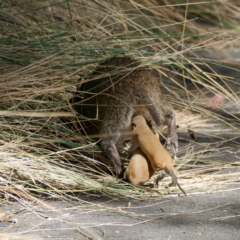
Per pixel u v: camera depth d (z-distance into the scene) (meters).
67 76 8.93
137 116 7.94
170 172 7.30
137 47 10.70
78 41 9.94
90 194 7.54
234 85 11.95
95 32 10.78
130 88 8.09
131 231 6.43
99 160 8.45
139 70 8.35
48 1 11.20
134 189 7.62
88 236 6.32
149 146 7.44
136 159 7.61
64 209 7.02
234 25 14.59
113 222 6.68
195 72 11.38
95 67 9.27
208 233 6.36
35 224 6.63
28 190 7.50
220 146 9.20
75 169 7.90
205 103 10.88
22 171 7.52
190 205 7.16
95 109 8.28
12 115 8.20
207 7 14.81
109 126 8.02
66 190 7.45
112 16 11.45
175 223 6.64
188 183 7.83
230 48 13.86
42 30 10.50
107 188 7.61
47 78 8.86
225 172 8.18
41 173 7.60
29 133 8.16
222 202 7.23
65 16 11.30
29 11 10.10
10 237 6.14
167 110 8.18
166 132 9.59
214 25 14.48
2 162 7.52
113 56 9.29
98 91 8.37
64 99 8.66
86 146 8.11
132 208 7.10
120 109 8.02
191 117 10.29
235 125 10.13
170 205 7.17
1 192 7.36
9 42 9.44
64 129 8.48
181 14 14.44
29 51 9.34
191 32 13.76
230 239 6.21
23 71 8.76
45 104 8.87
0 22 9.95
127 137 8.17
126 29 11.09
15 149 7.84
